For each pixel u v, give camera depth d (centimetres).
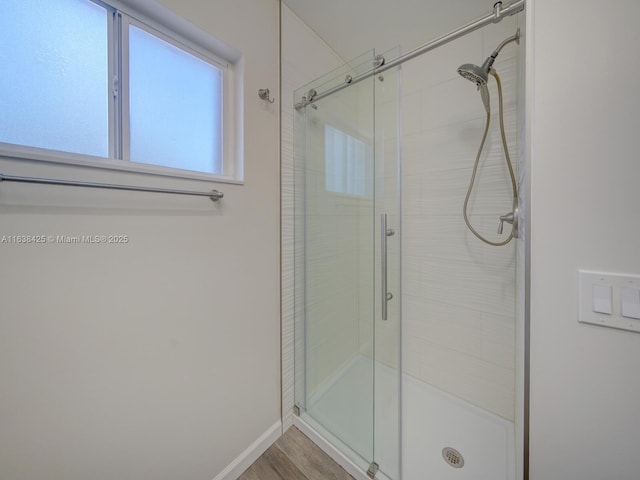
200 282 100
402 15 129
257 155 121
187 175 94
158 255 88
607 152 48
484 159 136
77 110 76
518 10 83
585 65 49
